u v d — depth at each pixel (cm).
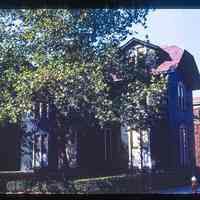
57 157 1652
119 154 1791
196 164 1862
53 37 1406
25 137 1720
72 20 1417
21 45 1411
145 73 1536
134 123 1505
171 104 1733
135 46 1545
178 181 1681
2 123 1505
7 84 1391
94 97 1409
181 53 1792
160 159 1738
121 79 1485
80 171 1662
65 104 1406
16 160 1788
